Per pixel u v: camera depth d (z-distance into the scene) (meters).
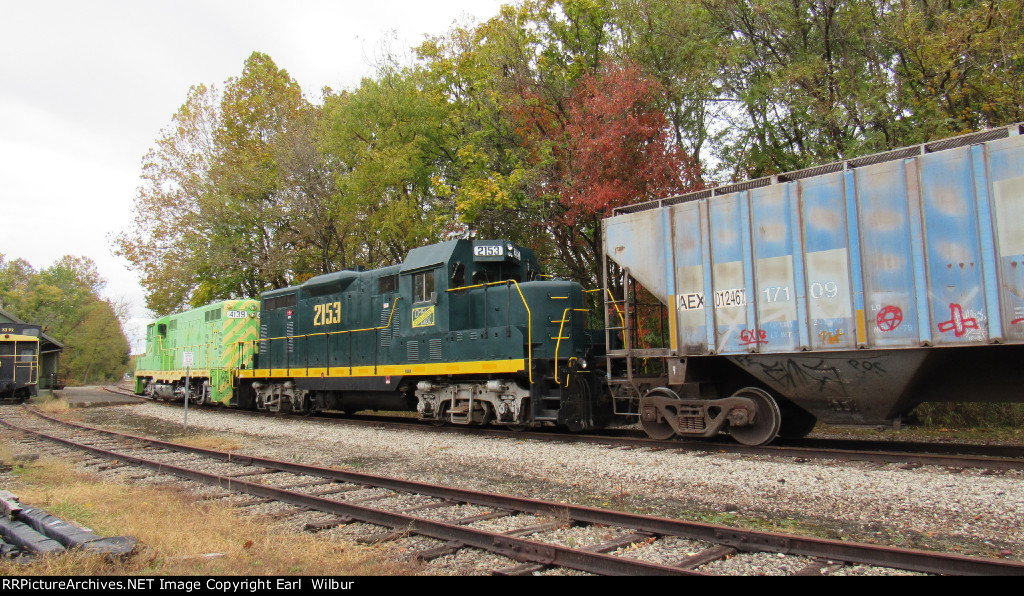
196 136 29.62
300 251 27.23
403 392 15.00
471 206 16.66
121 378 77.38
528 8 17.92
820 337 8.95
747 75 16.31
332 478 8.66
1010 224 7.50
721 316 10.00
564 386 12.23
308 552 5.21
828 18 14.60
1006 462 7.77
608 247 11.73
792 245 9.29
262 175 27.59
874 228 8.55
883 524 5.85
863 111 13.80
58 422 18.11
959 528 5.64
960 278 7.82
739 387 11.00
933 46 12.85
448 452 10.62
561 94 17.67
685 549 5.22
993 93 13.11
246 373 20.33
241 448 12.01
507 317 12.70
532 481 8.21
